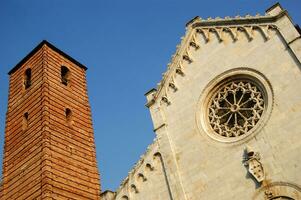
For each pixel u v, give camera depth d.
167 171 32.81
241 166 29.30
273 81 30.09
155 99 36.72
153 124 35.78
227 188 29.28
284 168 27.25
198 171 31.28
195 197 30.56
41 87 39.78
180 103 35.06
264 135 29.00
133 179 34.59
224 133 31.64
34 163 35.53
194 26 36.84
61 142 37.16
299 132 27.55
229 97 33.22
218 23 35.19
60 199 33.59
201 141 32.25
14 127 40.44
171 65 36.88
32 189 34.31
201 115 33.34
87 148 39.94
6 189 36.91
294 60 29.72
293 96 28.73
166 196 32.22
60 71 43.06
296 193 26.20
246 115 31.41
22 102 41.31
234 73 32.56
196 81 34.84
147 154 34.78
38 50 43.72
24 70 44.03
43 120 37.09
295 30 30.44
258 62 31.50
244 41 33.06
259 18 32.59
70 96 42.03
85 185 37.00
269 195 27.14
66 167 36.09
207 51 35.16
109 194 35.78
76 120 40.69
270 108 29.47
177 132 34.00
